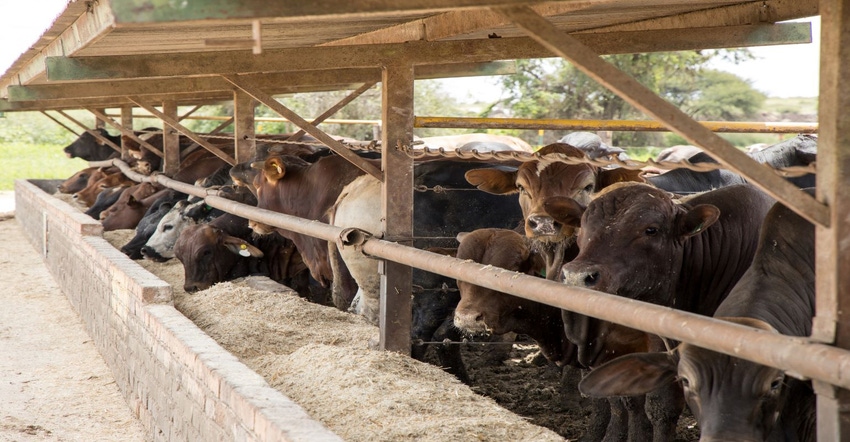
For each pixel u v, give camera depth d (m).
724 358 3.33
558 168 5.69
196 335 5.94
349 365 5.32
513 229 6.89
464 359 7.82
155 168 14.93
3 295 12.62
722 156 2.74
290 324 7.05
